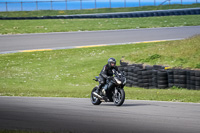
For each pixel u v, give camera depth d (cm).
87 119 3017
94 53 10781
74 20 18050
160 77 6531
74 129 2542
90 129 2541
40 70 9219
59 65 9662
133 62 8156
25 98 5097
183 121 2855
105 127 2623
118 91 3931
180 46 8294
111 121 2898
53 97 5291
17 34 14162
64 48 11500
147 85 6825
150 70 6781
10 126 2711
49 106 4003
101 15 19600
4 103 4372
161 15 19000
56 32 14725
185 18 17575
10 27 15500
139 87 6981
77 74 8769
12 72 9019
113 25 16325
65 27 15838
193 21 16550
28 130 2433
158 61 7606
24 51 11119
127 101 4538
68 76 8612
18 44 12119
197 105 3969
